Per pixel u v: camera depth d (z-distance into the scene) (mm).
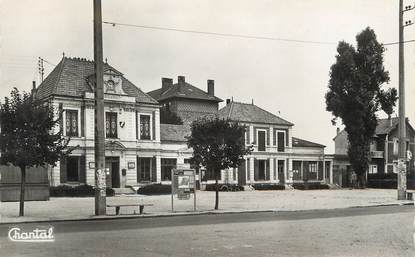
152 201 34094
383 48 60000
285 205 30172
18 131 22125
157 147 49625
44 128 22578
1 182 33281
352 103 58500
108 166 46438
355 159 59812
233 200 35562
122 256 11531
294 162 63312
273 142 61281
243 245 13172
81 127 45062
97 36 23875
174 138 52938
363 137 60000
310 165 64750
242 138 27906
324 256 11430
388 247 12766
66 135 43844
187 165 51812
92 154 45250
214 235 15328
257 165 59531
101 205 23344
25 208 27609
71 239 14531
